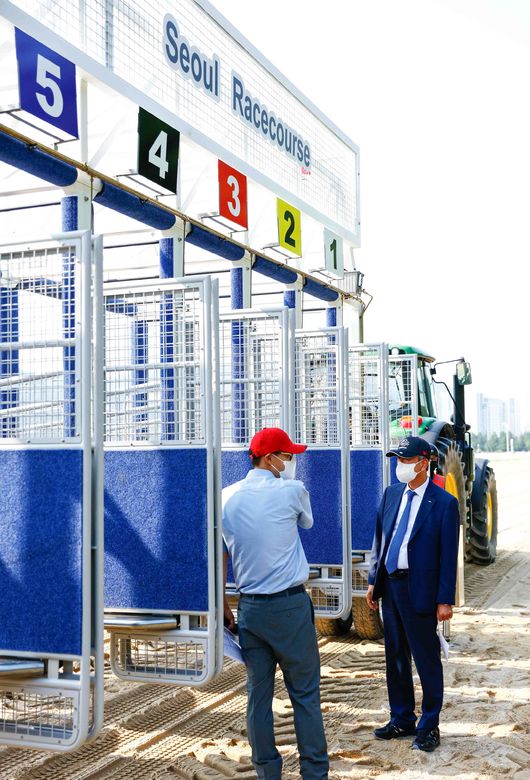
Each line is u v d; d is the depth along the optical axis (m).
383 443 6.40
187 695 4.83
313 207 8.14
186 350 4.04
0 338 3.35
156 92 5.81
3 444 3.16
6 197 6.84
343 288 9.31
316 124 8.59
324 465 5.71
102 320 3.16
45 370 3.23
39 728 3.10
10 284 3.31
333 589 5.61
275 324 5.13
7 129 4.45
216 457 3.90
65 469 3.07
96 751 3.92
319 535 5.68
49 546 3.07
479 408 175.75
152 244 7.39
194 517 3.87
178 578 3.89
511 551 11.08
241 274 6.99
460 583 6.12
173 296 4.04
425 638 4.00
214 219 6.59
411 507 4.09
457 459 8.45
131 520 3.99
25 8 4.72
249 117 7.11
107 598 4.02
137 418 4.36
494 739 4.12
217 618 3.86
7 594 3.12
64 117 4.74
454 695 4.86
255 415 5.15
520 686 5.04
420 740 3.97
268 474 3.51
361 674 5.33
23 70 4.43
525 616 7.09
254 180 6.95
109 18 5.28
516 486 24.22
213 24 6.58
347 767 3.77
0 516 3.14
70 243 3.16
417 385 8.91
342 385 5.68
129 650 4.04
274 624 3.29
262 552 3.32
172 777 3.62
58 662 3.10
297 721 3.32
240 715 4.48
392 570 4.05
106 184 5.26
